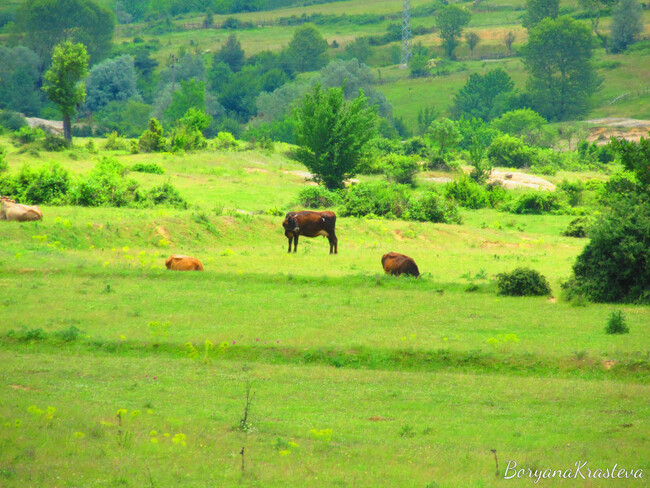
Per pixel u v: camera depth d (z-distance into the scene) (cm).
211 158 6762
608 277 2281
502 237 4009
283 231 3578
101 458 994
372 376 1559
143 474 945
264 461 1033
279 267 2627
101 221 3145
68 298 2072
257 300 2141
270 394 1420
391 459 1073
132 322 1870
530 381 1547
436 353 1673
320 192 4719
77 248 2875
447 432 1226
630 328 1897
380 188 4706
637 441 1191
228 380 1502
